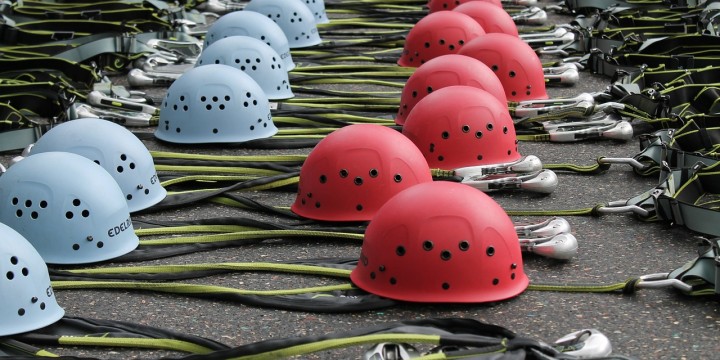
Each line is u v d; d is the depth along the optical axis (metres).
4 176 3.46
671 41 4.81
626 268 3.39
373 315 3.22
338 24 5.60
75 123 3.70
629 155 4.06
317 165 3.60
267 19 4.84
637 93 4.29
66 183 3.44
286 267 3.39
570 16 5.79
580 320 3.19
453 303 3.23
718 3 5.26
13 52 4.80
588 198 3.77
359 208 3.58
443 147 3.83
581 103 4.26
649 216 3.60
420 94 4.20
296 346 3.01
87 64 4.79
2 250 3.16
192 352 3.10
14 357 3.04
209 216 3.71
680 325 3.16
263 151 4.14
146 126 4.33
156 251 3.49
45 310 3.19
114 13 5.28
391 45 5.29
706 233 3.48
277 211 3.68
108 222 3.46
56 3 5.60
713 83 4.46
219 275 3.40
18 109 4.37
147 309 3.27
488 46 4.45
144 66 4.82
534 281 3.34
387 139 3.59
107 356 3.11
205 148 4.14
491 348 2.96
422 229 3.23
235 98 4.14
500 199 3.78
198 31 5.39
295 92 4.67
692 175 3.69
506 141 3.87
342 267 3.39
